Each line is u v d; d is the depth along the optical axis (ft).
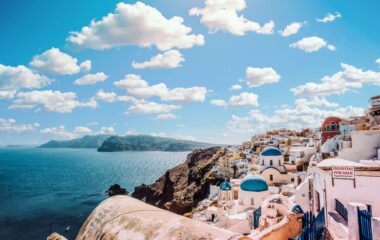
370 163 74.33
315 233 54.39
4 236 260.83
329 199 57.82
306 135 393.91
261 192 155.02
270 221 95.50
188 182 420.36
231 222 136.77
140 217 33.58
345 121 189.26
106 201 41.93
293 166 213.87
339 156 111.45
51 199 430.20
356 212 41.37
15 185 574.56
